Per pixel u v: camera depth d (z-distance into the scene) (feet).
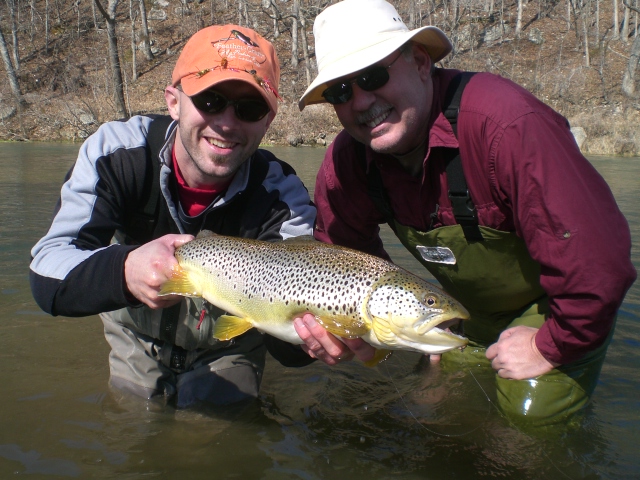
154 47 38.60
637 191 11.31
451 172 3.09
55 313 2.90
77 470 2.59
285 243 2.92
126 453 2.76
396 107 3.01
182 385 3.35
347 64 2.94
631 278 2.70
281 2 42.04
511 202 2.94
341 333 2.66
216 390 3.32
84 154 3.14
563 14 42.37
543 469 2.71
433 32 3.01
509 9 44.21
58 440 2.84
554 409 3.12
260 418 3.17
